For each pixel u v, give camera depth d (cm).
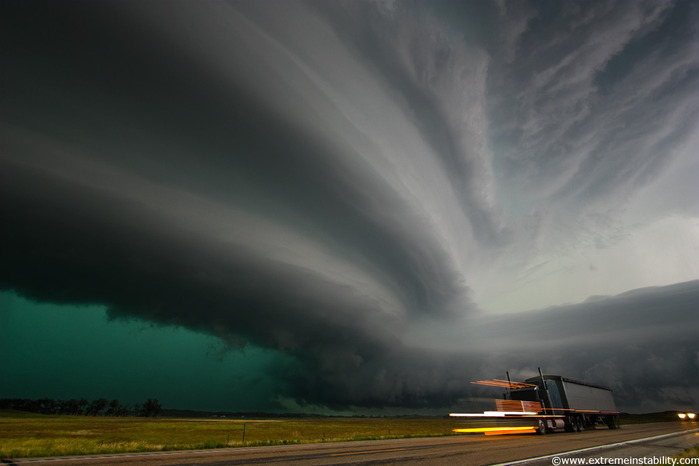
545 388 3198
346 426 7156
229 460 1407
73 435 3769
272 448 1953
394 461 1337
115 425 6669
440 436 2922
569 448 1791
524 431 2944
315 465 1244
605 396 4309
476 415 2975
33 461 1414
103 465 1290
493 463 1267
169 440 3131
